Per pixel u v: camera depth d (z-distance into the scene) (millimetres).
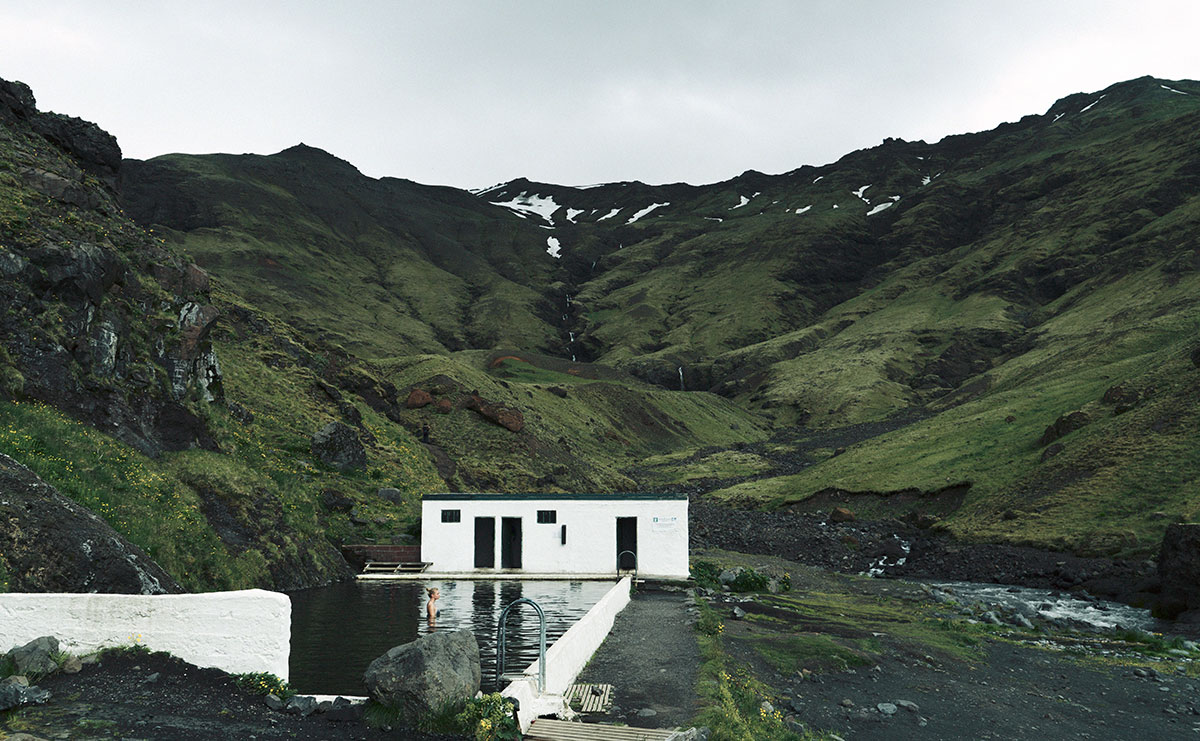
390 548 41469
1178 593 36750
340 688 16219
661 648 20641
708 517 81500
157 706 12383
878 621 30469
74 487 25219
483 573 40188
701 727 12766
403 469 59094
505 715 12023
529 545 40969
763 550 64188
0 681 12180
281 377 62875
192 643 14031
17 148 46562
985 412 105312
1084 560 49312
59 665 13352
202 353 44969
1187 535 37156
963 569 52812
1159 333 124188
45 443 26938
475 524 42594
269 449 47750
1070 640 29234
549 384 162750
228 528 33000
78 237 38469
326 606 29078
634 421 165375
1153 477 58000
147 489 29109
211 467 35750
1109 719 18375
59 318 33281
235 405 50188
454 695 12523
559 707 13578
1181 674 23578
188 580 26672
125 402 34625
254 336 68312
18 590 17984
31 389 30188
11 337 30938
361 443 59062
